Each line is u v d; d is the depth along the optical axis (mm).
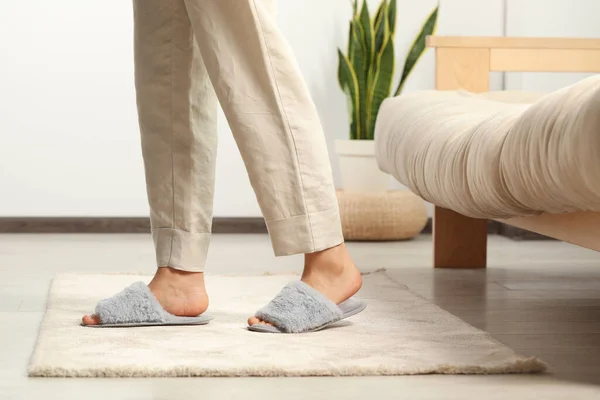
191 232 1789
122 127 3945
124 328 1726
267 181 1660
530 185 1431
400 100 2697
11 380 1355
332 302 1719
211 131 1800
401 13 4051
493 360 1474
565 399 1273
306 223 1676
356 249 3459
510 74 4062
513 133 1457
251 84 1646
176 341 1598
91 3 3896
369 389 1318
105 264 2926
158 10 1739
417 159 2119
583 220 1625
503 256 3281
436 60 2986
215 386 1328
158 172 1787
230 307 2025
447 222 2924
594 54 3018
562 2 4039
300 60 4023
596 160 1178
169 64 1755
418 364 1433
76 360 1435
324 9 4012
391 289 2338
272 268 2867
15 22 3869
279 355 1489
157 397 1264
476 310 2117
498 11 4098
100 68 3918
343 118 4055
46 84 3896
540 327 1887
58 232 3914
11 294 2246
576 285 2562
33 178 3916
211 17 1632
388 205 3664
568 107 1286
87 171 3939
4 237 3709
